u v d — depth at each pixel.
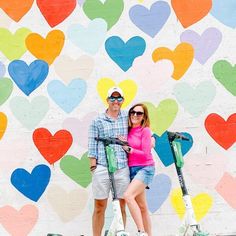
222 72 7.45
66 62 7.53
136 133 6.75
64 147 7.48
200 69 7.46
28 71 7.55
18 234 7.44
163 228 7.36
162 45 7.49
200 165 7.40
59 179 7.46
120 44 7.50
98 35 7.52
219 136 7.41
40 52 7.55
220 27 7.46
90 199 7.43
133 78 7.48
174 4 7.50
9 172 7.48
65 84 7.52
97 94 7.50
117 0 7.52
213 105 7.43
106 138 6.45
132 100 7.48
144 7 7.51
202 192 7.38
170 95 7.46
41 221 7.43
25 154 7.49
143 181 6.58
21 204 7.46
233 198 7.36
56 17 7.55
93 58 7.52
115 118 6.83
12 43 7.57
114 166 6.41
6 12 7.58
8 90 7.54
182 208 7.36
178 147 6.53
